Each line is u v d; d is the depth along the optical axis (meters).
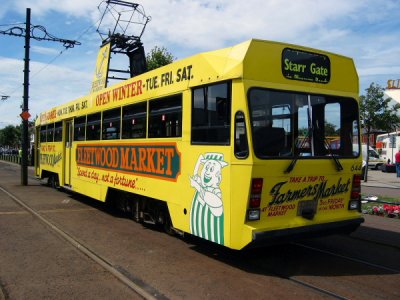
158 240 7.91
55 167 15.18
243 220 5.73
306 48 6.33
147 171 8.20
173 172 7.27
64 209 11.40
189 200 6.79
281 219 6.03
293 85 6.17
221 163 6.08
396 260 6.75
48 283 5.45
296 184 6.12
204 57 6.55
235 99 5.86
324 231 6.36
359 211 6.98
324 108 6.49
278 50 6.06
